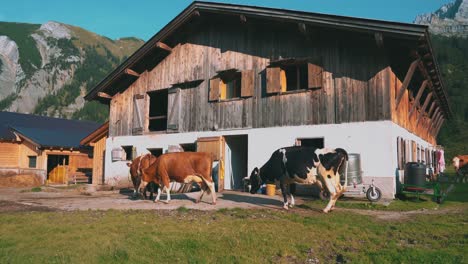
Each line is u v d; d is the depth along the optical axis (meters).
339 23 10.21
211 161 9.59
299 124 11.76
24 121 26.48
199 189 13.94
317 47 11.68
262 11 11.78
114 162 16.64
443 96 16.94
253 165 12.58
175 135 14.89
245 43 13.36
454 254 4.64
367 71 10.71
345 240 5.45
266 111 12.53
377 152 10.24
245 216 7.22
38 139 21.34
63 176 21.91
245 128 12.96
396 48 10.54
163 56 15.73
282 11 11.29
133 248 4.92
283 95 12.20
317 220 6.77
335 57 11.32
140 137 16.00
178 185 13.69
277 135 12.16
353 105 10.83
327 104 11.28
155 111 19.58
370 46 10.73
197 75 14.52
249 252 4.84
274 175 8.70
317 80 11.49
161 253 4.79
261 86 12.77
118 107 17.08
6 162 21.80
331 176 8.06
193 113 14.49
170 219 6.85
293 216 7.21
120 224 6.29
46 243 5.14
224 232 5.71
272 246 5.07
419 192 9.95
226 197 10.98
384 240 5.43
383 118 10.30
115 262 4.47
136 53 15.16
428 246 5.16
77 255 4.64
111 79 16.03
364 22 9.78
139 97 16.25
